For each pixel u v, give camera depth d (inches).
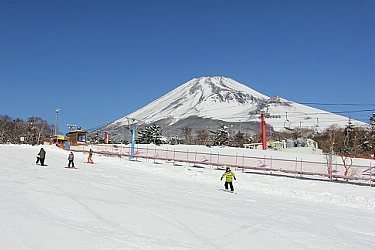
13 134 5629.9
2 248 424.5
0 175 1153.4
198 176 1601.9
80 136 3811.5
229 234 591.5
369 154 3774.6
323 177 1739.7
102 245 462.0
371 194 1387.8
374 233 699.4
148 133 5032.0
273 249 522.6
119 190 1019.9
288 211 905.5
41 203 709.3
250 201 1037.2
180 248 481.1
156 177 1492.4
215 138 5221.5
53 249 434.3
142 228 574.6
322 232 670.5
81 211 665.0
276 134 6373.0
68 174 1337.4
